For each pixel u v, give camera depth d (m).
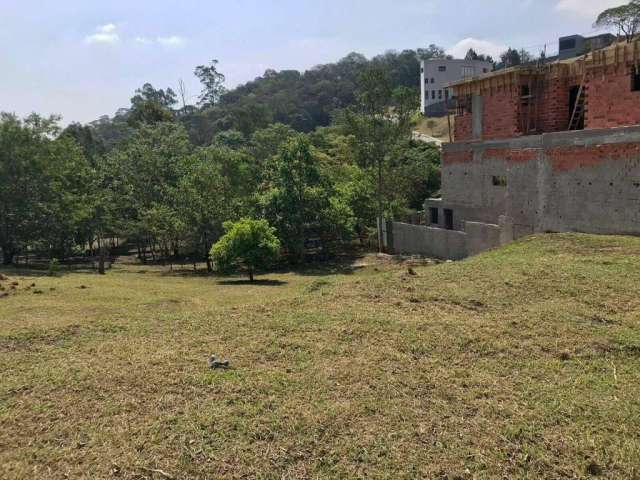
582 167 17.73
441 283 12.38
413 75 112.62
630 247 14.83
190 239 32.22
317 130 65.75
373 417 6.32
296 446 5.70
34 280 20.11
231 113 89.44
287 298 11.99
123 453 5.54
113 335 9.49
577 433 6.05
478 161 24.03
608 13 27.86
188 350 8.44
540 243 16.92
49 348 8.88
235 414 6.28
